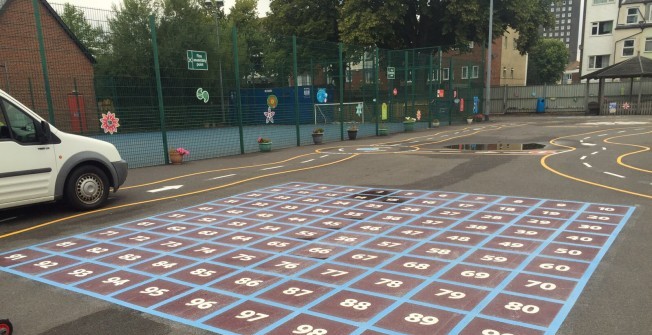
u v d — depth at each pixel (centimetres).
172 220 745
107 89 1644
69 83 1567
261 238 630
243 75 2191
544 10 3834
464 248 561
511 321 377
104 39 1670
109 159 866
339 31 3697
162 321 397
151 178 1180
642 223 645
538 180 988
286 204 834
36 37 1348
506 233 617
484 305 407
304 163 1399
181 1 3034
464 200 819
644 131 2155
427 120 2877
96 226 721
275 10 4084
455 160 1335
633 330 358
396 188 948
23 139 755
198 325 387
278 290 454
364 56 2464
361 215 737
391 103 2706
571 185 925
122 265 541
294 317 395
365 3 3350
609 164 1189
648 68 3353
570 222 661
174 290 462
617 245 556
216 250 584
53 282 497
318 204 826
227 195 933
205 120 1714
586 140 1823
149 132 1650
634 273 470
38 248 618
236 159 1554
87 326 393
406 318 387
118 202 895
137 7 2744
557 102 4038
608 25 4378
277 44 2255
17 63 1380
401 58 2734
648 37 4159
